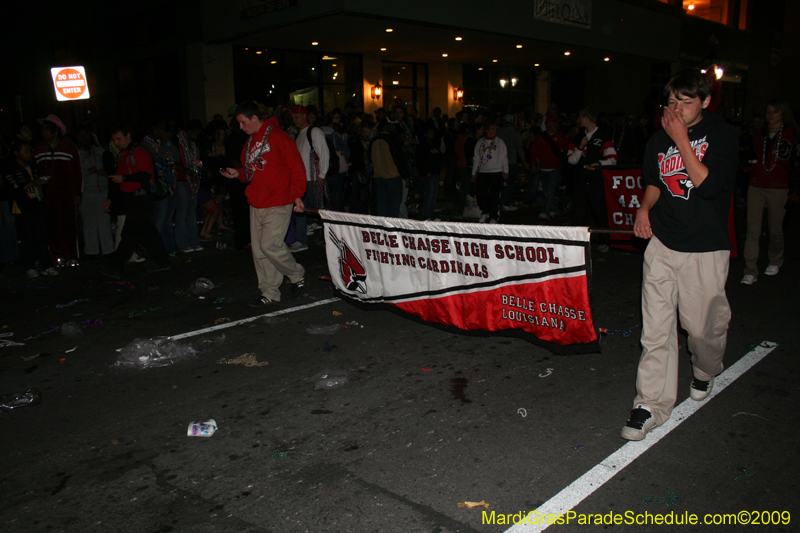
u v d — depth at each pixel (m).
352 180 10.12
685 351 4.78
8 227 8.02
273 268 6.24
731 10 31.19
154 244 7.71
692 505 2.83
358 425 3.68
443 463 3.23
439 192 16.61
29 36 27.83
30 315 6.07
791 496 2.88
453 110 24.73
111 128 8.45
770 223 6.88
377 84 22.08
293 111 8.70
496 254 4.37
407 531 2.69
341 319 5.77
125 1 20.20
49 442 3.55
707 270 3.17
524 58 23.70
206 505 2.91
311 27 15.32
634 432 3.31
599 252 8.67
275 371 4.55
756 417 3.65
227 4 16.03
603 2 21.20
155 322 5.77
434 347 4.98
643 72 26.48
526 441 3.44
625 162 9.84
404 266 5.10
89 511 2.89
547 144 11.29
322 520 2.77
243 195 8.89
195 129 9.92
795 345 4.83
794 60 37.66
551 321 4.14
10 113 30.62
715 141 3.01
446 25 15.65
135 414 3.90
